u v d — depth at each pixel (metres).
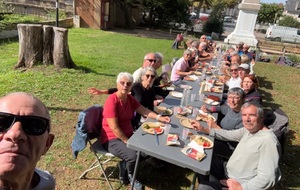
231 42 12.34
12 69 6.73
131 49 12.23
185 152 2.36
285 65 12.20
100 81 6.68
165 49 13.34
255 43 12.36
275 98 7.18
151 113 3.15
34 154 0.97
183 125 2.98
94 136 2.93
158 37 18.06
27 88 5.50
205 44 9.15
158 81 4.83
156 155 2.33
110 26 20.39
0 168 0.89
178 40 13.80
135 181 2.90
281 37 25.17
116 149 2.74
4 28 11.62
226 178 2.60
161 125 2.88
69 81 6.32
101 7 18.36
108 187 2.91
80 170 3.16
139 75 4.02
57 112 4.64
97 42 13.22
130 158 2.68
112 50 11.47
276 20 42.62
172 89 4.60
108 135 2.82
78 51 10.39
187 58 5.95
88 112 2.69
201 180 2.61
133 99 3.13
